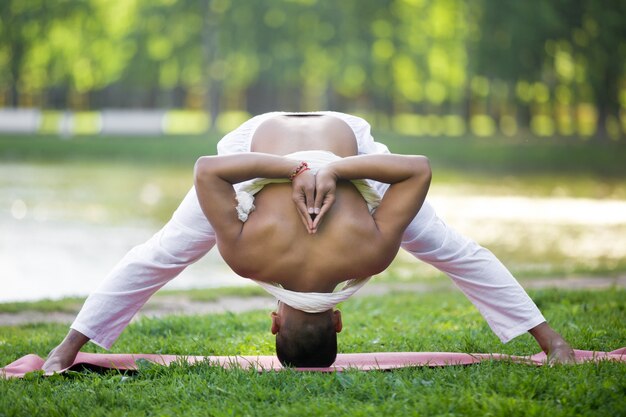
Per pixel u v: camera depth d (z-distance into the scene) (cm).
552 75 5875
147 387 712
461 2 5769
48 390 703
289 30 5784
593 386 661
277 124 749
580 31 5534
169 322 1050
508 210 2786
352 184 699
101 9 5975
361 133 772
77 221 2384
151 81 6219
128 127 6100
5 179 3519
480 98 6456
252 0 5659
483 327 1009
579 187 3600
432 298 1334
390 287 1535
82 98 8162
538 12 5378
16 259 1828
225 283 1670
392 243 691
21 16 5797
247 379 711
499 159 4856
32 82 6656
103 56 6059
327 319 718
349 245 682
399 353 805
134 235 2158
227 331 1020
